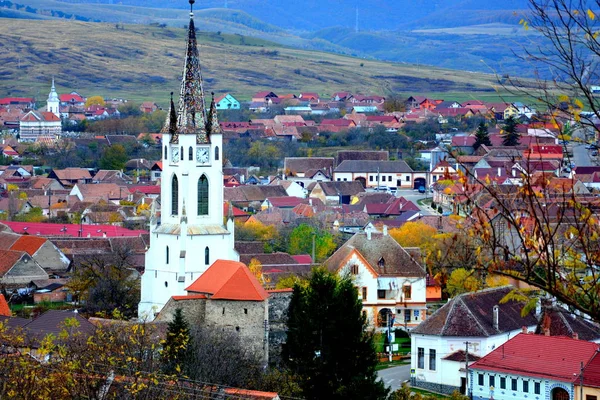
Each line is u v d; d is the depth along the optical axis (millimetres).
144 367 140000
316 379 185500
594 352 193000
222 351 186125
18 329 141625
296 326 192625
